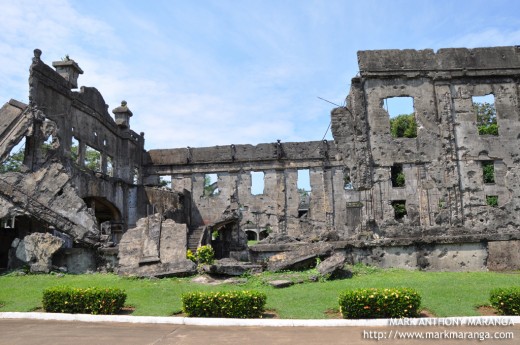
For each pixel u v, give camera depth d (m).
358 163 23.97
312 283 15.45
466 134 24.47
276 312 11.95
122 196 33.34
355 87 24.88
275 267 17.41
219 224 33.31
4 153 21.08
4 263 22.19
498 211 23.59
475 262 20.12
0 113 21.78
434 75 24.81
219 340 9.25
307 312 11.61
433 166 24.08
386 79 24.88
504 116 24.67
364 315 10.84
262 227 37.31
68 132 26.62
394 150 24.19
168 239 18.95
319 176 37.31
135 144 37.41
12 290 14.83
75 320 11.45
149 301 13.27
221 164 38.72
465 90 24.91
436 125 24.52
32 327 10.65
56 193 21.11
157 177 39.19
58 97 25.73
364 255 20.02
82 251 19.73
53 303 12.17
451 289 13.56
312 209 36.84
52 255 18.56
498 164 24.30
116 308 12.19
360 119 24.44
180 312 12.02
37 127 21.97
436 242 20.06
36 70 23.50
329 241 20.64
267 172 38.12
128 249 18.67
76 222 20.61
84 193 27.61
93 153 48.94
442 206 23.67
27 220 20.94
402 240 20.03
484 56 25.14
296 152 38.00
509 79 25.05
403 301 10.80
